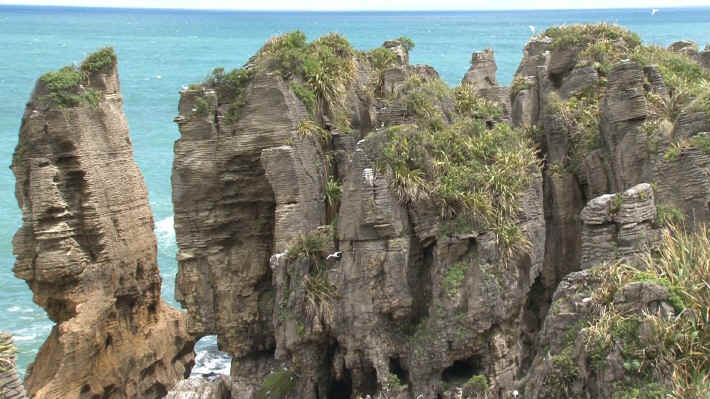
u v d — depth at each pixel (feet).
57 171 104.01
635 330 55.72
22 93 465.88
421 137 86.63
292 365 91.15
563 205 96.63
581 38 113.80
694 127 81.92
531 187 87.15
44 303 109.19
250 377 104.01
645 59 105.29
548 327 65.16
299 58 105.40
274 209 104.83
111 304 109.91
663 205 75.77
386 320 84.43
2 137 329.31
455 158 87.20
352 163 83.92
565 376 59.21
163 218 220.23
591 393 57.47
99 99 108.88
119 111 113.39
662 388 52.75
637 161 87.86
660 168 79.56
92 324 106.32
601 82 106.11
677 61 115.03
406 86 100.27
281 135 99.14
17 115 386.93
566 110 100.27
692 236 68.03
